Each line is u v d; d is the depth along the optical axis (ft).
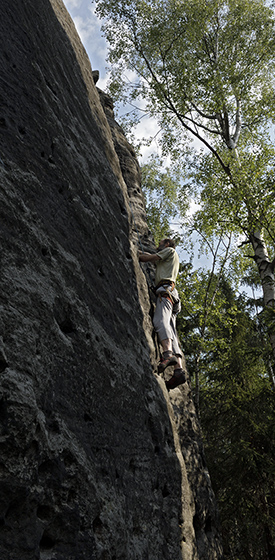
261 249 31.48
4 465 5.77
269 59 38.11
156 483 11.61
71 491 7.07
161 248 17.66
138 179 24.31
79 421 8.07
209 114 41.09
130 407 10.93
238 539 25.45
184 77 35.53
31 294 7.40
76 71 14.79
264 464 25.35
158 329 15.29
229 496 25.48
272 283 29.35
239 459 25.70
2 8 9.77
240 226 30.37
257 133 36.52
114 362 10.44
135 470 10.38
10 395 6.01
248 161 31.04
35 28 11.33
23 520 5.99
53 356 7.66
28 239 7.89
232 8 39.19
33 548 5.96
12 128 8.54
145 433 11.70
